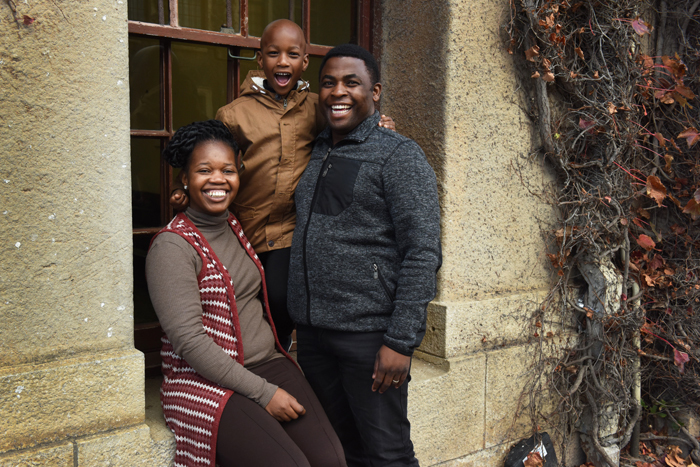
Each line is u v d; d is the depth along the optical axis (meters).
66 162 1.51
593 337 2.79
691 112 2.98
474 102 2.50
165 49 2.16
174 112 2.23
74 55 1.50
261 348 1.81
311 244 1.77
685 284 2.99
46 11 1.45
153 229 2.22
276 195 1.93
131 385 1.62
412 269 1.62
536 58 2.57
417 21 2.52
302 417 1.71
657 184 2.74
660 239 3.02
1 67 1.40
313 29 2.57
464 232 2.52
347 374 1.78
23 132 1.45
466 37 2.43
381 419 1.76
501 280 2.69
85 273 1.57
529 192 2.75
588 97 2.76
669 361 3.05
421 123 2.53
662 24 3.03
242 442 1.51
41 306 1.51
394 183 1.67
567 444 2.86
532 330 2.74
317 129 2.04
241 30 2.32
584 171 2.82
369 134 1.79
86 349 1.59
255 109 1.93
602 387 2.73
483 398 2.54
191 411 1.59
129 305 1.65
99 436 1.56
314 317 1.78
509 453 2.62
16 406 1.44
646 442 3.14
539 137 2.75
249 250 1.85
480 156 2.55
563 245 2.76
